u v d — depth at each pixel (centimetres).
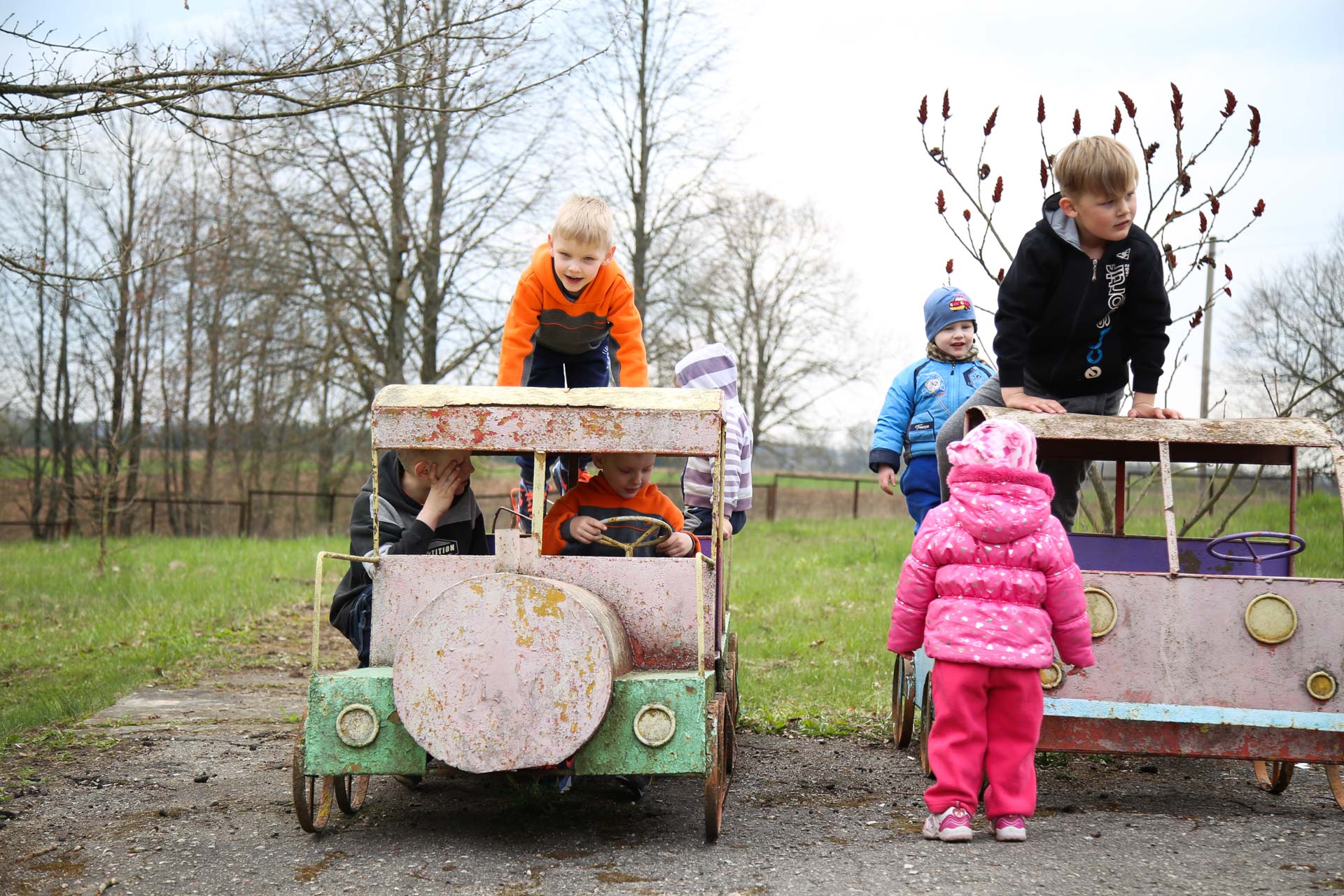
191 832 420
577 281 548
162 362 3180
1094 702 432
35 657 888
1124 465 588
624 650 400
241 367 2498
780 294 3856
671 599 416
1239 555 576
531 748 367
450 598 374
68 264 2973
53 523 2820
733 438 596
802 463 4019
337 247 2323
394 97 868
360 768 385
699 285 2752
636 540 477
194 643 945
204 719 657
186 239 2425
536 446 421
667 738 379
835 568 1464
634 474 484
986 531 403
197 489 3631
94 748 574
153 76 618
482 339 2323
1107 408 563
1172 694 434
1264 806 460
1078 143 504
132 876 369
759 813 448
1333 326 2183
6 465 3559
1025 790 402
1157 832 411
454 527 482
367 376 2427
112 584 1369
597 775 418
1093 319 526
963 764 403
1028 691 404
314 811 443
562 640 368
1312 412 1220
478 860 382
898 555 1582
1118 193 495
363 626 455
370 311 2362
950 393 661
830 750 571
